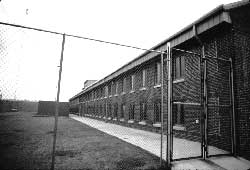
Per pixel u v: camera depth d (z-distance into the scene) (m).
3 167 5.25
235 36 7.71
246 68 7.14
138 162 5.91
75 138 10.38
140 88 15.26
